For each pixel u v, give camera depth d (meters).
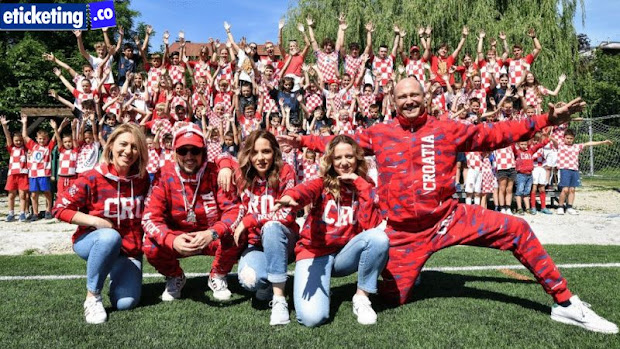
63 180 9.09
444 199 3.31
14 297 3.61
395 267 3.35
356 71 11.56
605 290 3.67
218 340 2.69
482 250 5.63
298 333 2.81
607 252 5.36
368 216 3.19
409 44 16.34
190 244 3.10
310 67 11.98
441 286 3.88
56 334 2.79
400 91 3.24
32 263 4.98
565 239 6.66
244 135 9.97
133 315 3.17
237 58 11.91
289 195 3.00
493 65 11.85
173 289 3.59
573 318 2.92
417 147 3.26
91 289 3.09
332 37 17.61
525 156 9.86
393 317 3.10
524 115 10.96
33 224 8.59
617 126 22.31
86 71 10.89
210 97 11.55
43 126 15.70
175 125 9.55
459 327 2.88
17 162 9.13
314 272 3.10
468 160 9.64
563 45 16.38
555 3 16.39
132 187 3.36
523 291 3.70
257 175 3.43
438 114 10.05
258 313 3.23
